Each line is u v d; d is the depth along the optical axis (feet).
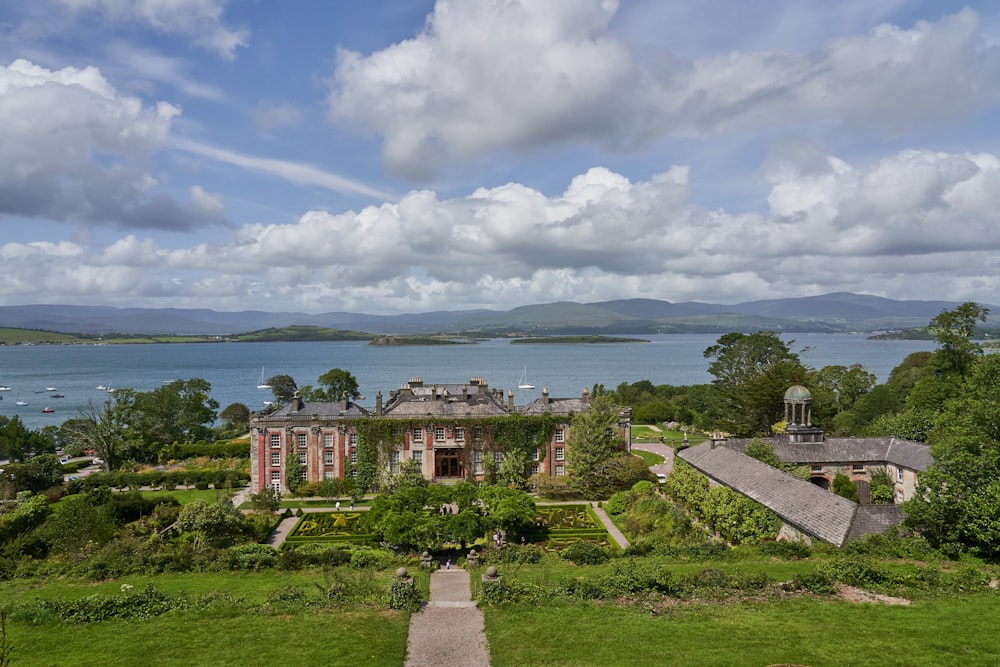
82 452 440.45
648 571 142.92
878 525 172.04
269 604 134.51
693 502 237.04
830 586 132.46
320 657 110.32
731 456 255.70
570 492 297.74
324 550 187.52
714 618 120.88
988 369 266.57
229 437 488.02
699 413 513.86
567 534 236.02
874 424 329.52
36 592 153.58
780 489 209.67
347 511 276.62
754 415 395.55
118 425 397.39
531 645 112.68
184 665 108.17
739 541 197.16
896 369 567.59
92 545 196.75
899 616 118.11
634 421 556.10
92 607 129.80
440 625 125.08
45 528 209.36
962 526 151.64
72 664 109.09
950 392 316.40
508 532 220.64
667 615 123.34
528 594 135.74
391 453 321.11
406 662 109.29
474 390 372.58
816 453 266.57
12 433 409.90
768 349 447.42
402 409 329.52
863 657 102.99
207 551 182.29
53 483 334.85
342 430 318.04
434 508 239.91
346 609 132.36
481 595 139.33
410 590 136.05
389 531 201.26
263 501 264.93
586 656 107.65
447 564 180.55
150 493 319.47
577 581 140.87
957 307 332.80
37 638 118.93
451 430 323.78
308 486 307.78
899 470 256.73
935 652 103.76
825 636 110.83
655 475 309.01
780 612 122.52
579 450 299.99
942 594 127.95
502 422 323.98
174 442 419.95
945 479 156.04
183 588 154.81
